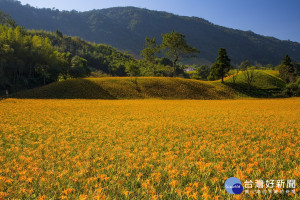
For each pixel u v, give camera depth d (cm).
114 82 6512
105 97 5519
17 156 729
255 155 687
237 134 1099
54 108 2711
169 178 516
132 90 6119
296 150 745
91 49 18475
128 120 1706
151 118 1794
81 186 486
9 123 1479
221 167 566
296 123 1431
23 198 444
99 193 430
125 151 773
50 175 539
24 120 1625
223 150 750
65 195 443
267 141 890
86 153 738
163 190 466
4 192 437
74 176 536
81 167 598
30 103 3388
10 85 6116
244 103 3859
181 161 634
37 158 695
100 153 752
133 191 459
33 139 1022
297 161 630
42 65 7412
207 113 2142
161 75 10675
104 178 502
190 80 7494
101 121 1641
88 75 11188
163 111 2398
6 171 558
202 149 790
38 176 536
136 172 569
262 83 7756
